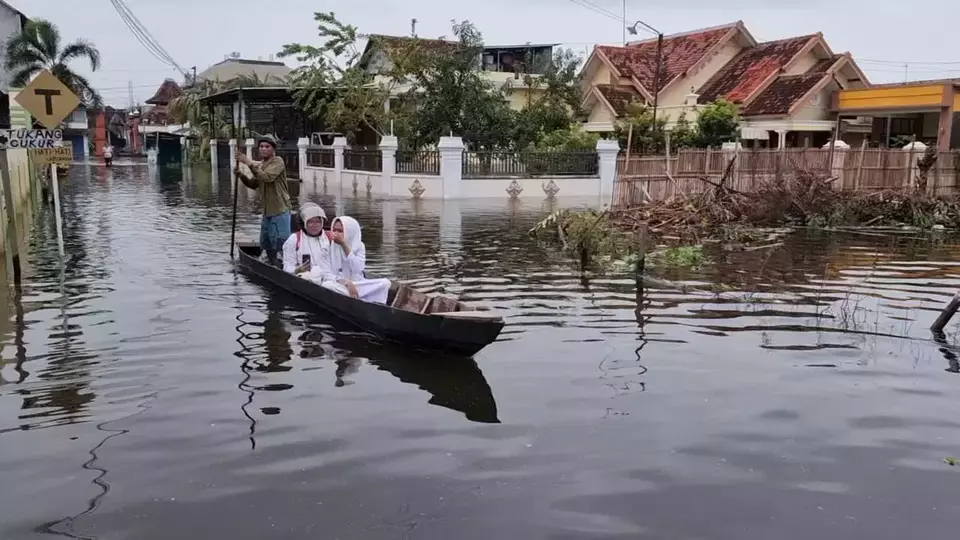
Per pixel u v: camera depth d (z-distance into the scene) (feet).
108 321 25.95
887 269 38.91
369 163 88.43
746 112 91.61
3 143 32.22
